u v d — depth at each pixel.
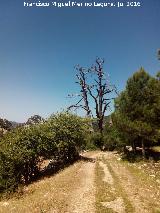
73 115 45.28
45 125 40.81
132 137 44.97
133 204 20.97
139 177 31.05
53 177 31.67
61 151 42.09
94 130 70.69
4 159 31.48
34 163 35.56
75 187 25.42
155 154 48.31
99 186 25.84
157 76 45.28
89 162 41.81
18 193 27.11
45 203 20.95
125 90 46.12
